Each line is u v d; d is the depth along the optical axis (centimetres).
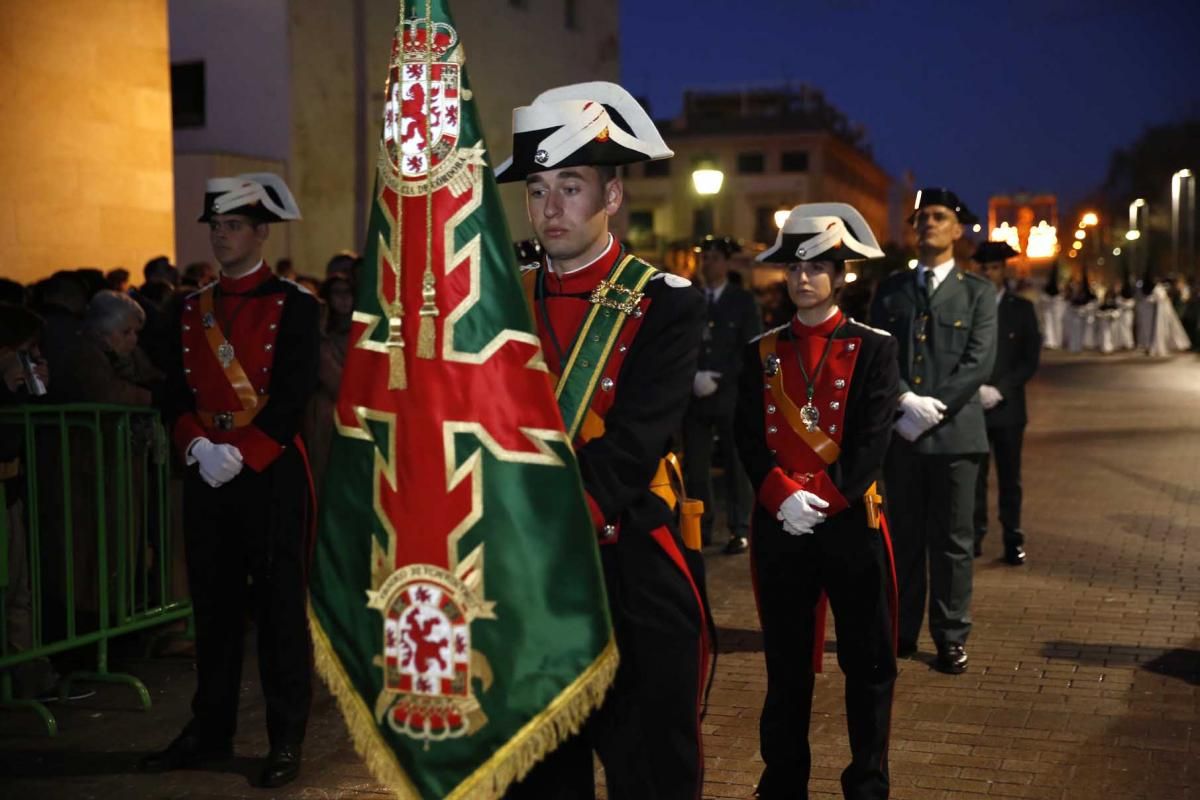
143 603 613
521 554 259
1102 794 441
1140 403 1889
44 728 530
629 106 301
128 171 1188
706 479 910
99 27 1155
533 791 287
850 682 410
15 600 563
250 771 476
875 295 632
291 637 464
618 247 302
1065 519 963
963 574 585
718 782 456
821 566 411
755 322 895
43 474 589
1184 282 4091
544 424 262
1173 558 824
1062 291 3881
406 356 262
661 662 290
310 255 2056
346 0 2116
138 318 645
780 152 6850
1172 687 559
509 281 263
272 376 461
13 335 563
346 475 268
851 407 418
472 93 265
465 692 259
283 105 2017
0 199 1068
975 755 480
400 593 262
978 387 583
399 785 263
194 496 466
